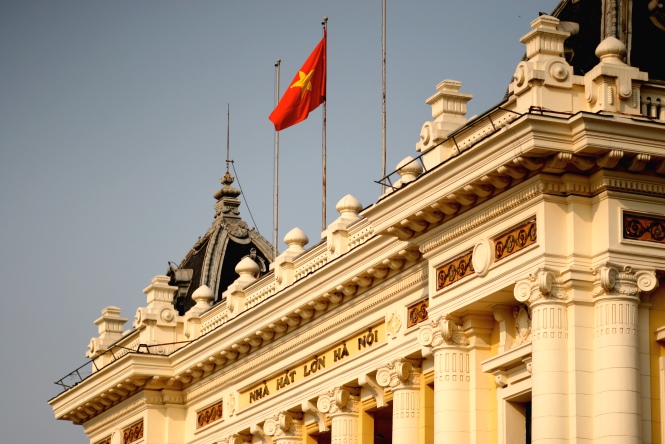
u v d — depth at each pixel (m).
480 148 49.62
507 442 51.28
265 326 65.75
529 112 47.53
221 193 83.94
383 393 59.84
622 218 48.28
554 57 49.28
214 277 80.06
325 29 69.62
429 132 54.28
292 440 65.19
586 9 54.59
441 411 52.72
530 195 49.03
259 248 81.62
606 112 48.03
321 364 63.44
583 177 48.66
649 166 48.31
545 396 47.84
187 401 74.31
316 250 64.19
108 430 79.12
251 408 68.19
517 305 51.53
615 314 47.66
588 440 47.41
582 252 48.41
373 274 59.22
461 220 52.19
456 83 54.97
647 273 48.06
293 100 69.62
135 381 74.25
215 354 69.88
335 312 62.12
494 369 51.69
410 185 53.00
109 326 81.19
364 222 61.16
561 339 48.16
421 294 57.12
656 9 53.09
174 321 75.31
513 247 50.00
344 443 61.28
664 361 48.00
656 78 52.41
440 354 53.09
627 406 47.06
